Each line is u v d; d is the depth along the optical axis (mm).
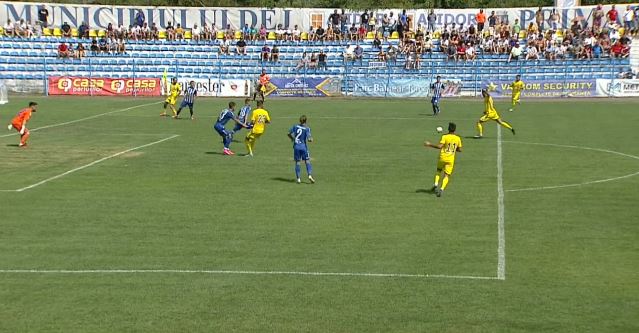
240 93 63406
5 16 71438
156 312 13875
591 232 19391
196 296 14727
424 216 21141
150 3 84188
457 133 39094
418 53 66500
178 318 13594
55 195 23703
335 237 18969
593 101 58312
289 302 14398
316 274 16047
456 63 65875
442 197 23625
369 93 63781
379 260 17031
